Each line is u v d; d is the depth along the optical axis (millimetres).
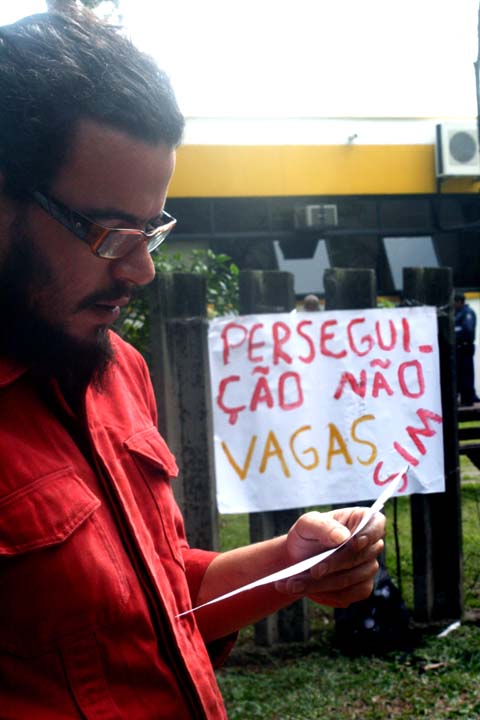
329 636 3795
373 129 12766
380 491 3600
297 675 3383
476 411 4012
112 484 1121
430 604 3828
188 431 3404
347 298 3629
